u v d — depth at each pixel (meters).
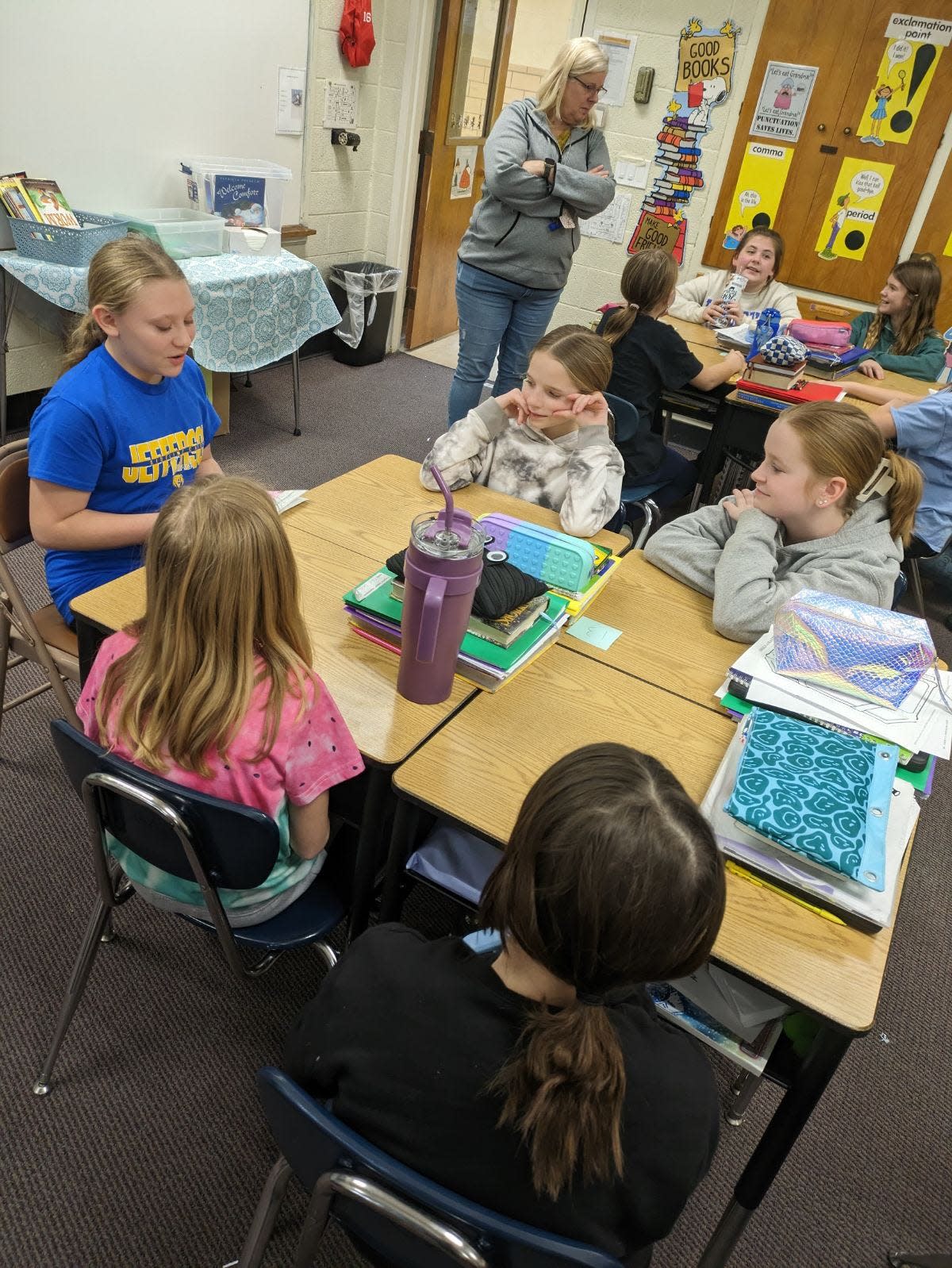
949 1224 1.44
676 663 1.50
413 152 4.66
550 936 0.66
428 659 1.22
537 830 0.67
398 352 5.22
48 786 1.96
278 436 3.86
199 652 1.01
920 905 2.06
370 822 1.24
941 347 3.60
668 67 4.15
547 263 3.23
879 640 1.39
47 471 1.60
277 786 1.10
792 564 1.67
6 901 1.70
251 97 3.86
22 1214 1.26
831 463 1.56
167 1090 1.44
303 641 1.11
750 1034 1.13
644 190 4.43
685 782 1.21
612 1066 0.65
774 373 3.05
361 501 1.87
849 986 0.96
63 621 1.77
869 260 4.11
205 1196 1.32
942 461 2.85
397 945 0.77
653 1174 0.69
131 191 3.53
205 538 0.96
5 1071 1.43
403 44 4.36
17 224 3.00
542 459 1.97
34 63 3.01
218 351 3.34
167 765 1.05
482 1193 0.69
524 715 1.31
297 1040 0.81
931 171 3.84
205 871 1.08
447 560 1.12
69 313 3.21
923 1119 1.59
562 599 1.53
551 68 2.96
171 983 1.61
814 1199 1.44
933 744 1.26
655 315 2.91
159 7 3.31
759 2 3.87
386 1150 0.72
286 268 3.49
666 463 3.03
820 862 1.01
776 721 1.23
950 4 3.57
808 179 4.08
